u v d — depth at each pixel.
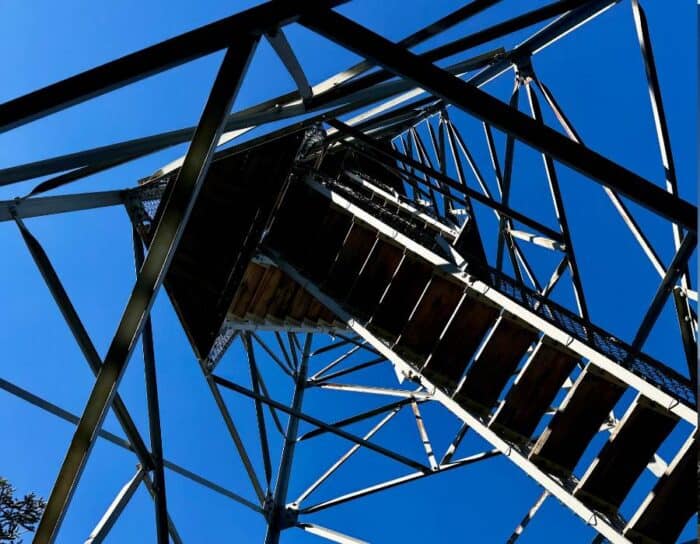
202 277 11.12
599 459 7.94
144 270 4.80
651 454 7.87
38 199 6.27
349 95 5.18
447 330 9.41
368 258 10.84
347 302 10.96
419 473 10.64
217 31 3.95
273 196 11.03
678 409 7.14
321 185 11.91
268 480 12.43
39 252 6.59
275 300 14.03
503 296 8.81
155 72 3.96
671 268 7.89
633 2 7.75
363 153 12.95
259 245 11.98
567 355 8.44
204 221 11.11
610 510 8.09
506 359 9.04
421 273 10.29
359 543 10.96
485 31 6.17
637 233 9.26
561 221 9.20
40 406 6.96
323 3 3.93
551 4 6.61
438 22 5.44
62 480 5.18
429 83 3.95
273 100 5.45
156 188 9.15
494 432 8.72
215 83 4.18
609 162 3.81
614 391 8.07
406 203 16.52
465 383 9.11
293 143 10.73
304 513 12.02
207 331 10.91
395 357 9.68
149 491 7.81
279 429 13.87
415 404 13.08
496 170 11.44
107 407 5.08
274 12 3.94
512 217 9.59
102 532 6.79
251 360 13.38
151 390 8.11
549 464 8.48
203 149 4.44
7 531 7.40
